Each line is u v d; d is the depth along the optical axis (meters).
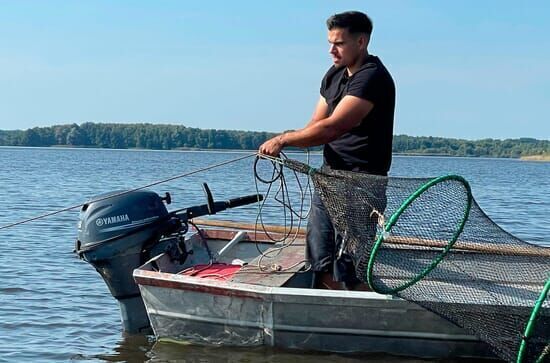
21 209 23.22
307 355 7.04
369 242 6.61
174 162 76.31
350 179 6.66
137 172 49.88
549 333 6.48
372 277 6.51
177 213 8.16
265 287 6.91
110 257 7.76
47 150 141.00
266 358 7.07
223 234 9.07
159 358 7.23
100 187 33.81
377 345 6.93
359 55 6.90
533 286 6.77
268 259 8.14
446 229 6.73
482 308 6.53
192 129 108.62
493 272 6.95
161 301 7.33
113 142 133.25
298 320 6.95
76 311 9.48
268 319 7.02
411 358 6.93
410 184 6.66
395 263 6.64
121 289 7.92
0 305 9.75
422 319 6.79
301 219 8.22
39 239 15.48
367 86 6.72
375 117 6.87
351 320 6.87
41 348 7.95
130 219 7.81
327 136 6.80
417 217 6.64
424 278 6.68
